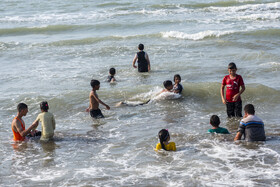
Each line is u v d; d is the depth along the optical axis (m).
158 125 8.95
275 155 6.61
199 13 27.92
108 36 21.41
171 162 6.55
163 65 15.27
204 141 7.55
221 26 22.98
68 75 14.38
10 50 19.38
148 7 30.89
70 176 6.16
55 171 6.41
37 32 24.52
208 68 14.38
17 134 8.13
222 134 7.90
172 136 8.01
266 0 31.50
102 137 8.22
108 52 18.16
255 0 31.48
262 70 13.62
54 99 11.18
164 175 6.02
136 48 18.66
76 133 8.57
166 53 17.38
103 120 9.59
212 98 11.03
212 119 7.96
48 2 35.16
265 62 14.77
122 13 28.69
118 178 5.99
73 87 12.74
